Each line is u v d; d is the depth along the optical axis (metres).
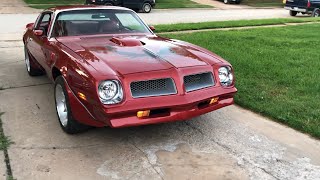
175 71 4.12
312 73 7.35
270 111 5.31
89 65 4.08
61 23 5.52
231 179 3.69
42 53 5.67
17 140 4.46
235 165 3.95
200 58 4.57
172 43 5.20
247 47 10.30
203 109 4.26
